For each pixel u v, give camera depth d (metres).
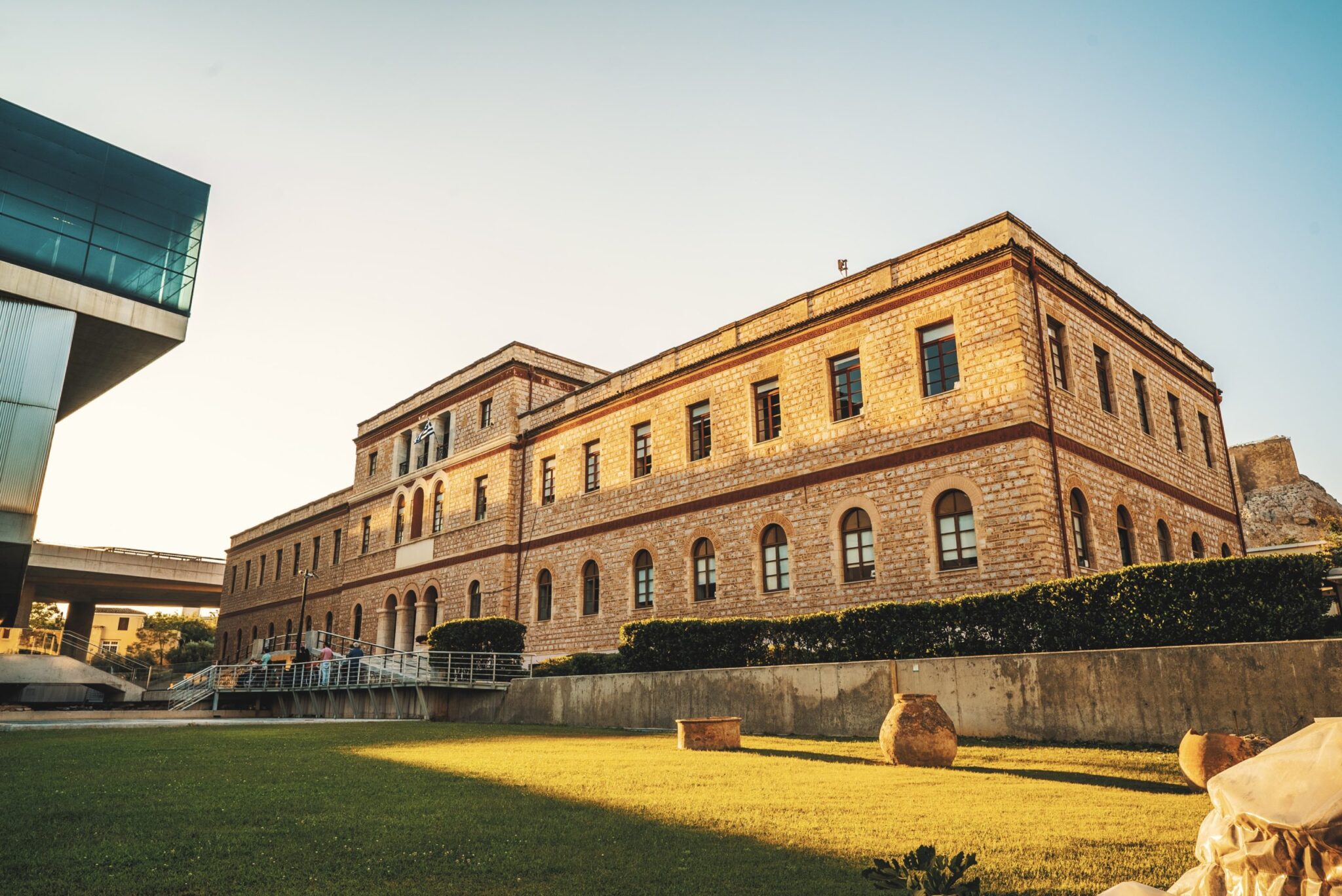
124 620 105.31
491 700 25.06
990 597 15.65
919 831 7.23
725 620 19.78
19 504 29.42
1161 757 11.40
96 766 12.36
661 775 10.83
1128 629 13.97
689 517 26.98
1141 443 23.91
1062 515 19.33
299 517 53.47
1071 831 7.16
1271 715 11.49
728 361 26.81
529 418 35.12
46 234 31.48
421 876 6.12
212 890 5.79
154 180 34.59
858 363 23.36
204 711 35.09
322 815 8.35
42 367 30.70
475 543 35.66
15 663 39.09
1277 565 12.83
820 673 16.38
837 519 22.77
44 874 6.20
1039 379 20.08
